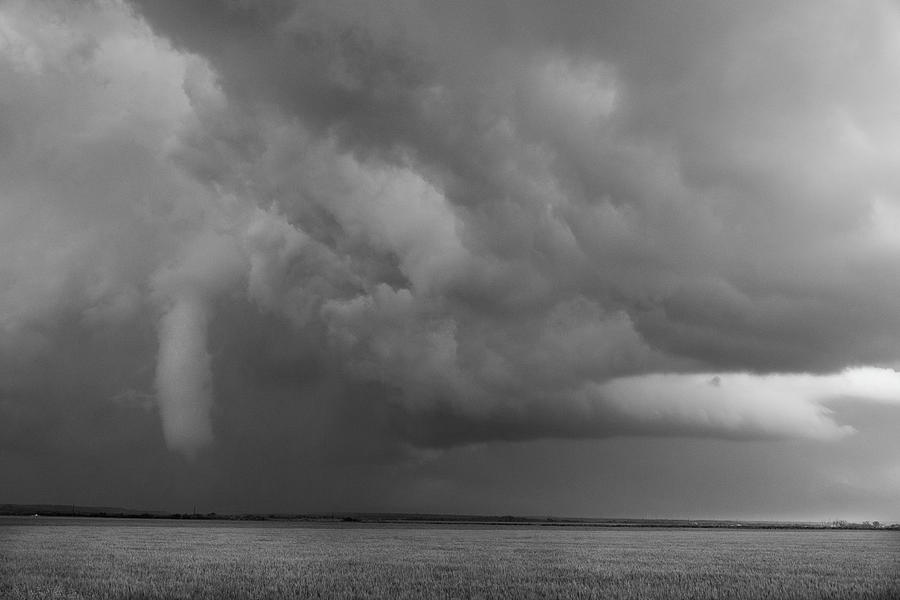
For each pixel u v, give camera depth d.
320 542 80.31
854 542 100.94
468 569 44.28
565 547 75.44
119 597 30.03
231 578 37.09
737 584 36.53
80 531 104.19
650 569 45.50
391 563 48.66
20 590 32.16
